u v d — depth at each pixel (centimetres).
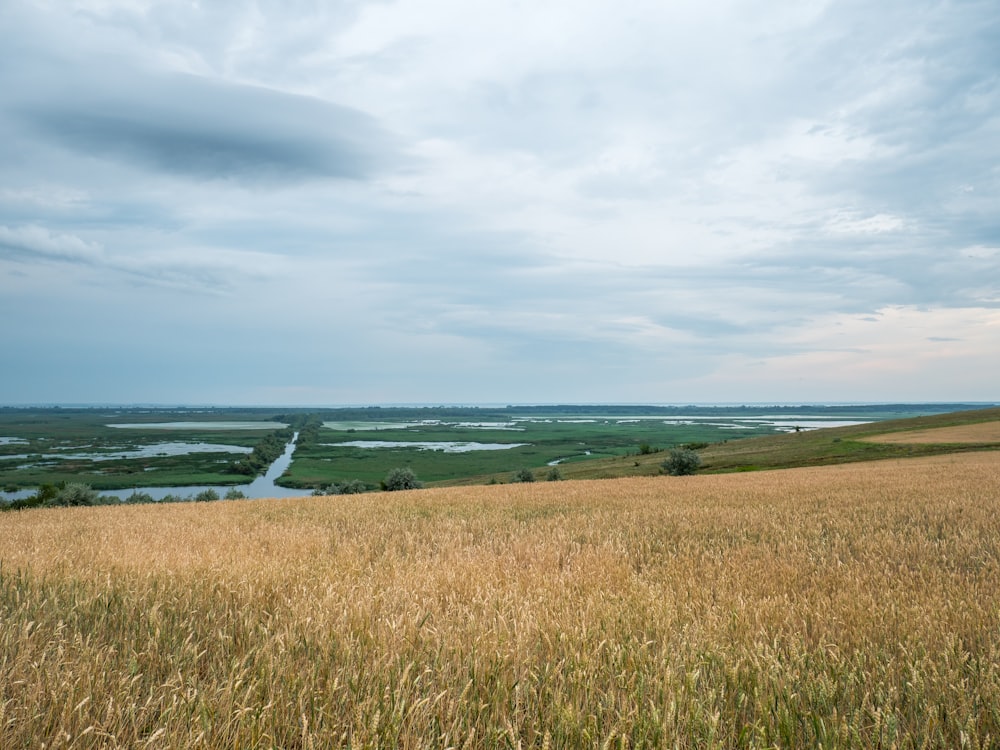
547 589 705
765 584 769
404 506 2278
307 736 337
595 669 438
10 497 8838
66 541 1272
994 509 1705
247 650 480
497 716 376
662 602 633
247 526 1638
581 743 348
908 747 367
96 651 461
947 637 512
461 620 559
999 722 382
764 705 392
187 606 595
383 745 338
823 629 549
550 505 2195
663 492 2705
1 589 672
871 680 434
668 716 351
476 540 1309
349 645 464
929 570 866
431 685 407
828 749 354
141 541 1232
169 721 349
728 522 1545
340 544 1209
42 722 354
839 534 1310
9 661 441
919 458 5738
